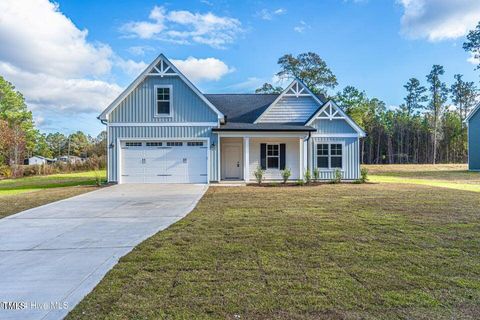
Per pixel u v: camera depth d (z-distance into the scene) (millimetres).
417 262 4805
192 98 17969
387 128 59594
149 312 3391
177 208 10234
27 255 5617
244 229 6973
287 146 19609
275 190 14594
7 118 42031
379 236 6281
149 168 17875
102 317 3320
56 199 12398
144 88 17828
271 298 3670
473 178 21938
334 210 9211
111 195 13391
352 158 19266
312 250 5430
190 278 4301
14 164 30281
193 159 17953
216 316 3279
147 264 4902
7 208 10453
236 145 20031
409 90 63344
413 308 3408
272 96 22703
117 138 17750
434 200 10992
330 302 3559
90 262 5168
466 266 4629
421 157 57594
